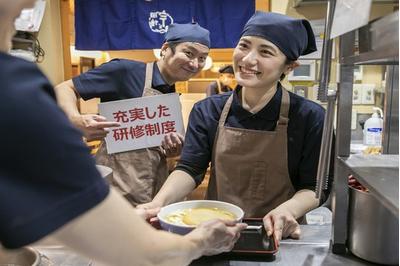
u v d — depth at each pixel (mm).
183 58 1700
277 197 1212
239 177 1223
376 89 2617
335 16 794
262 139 1199
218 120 1293
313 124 1188
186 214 916
